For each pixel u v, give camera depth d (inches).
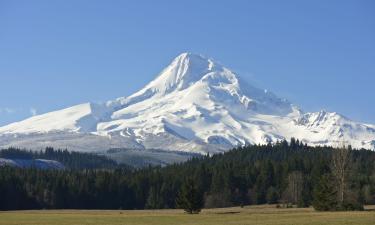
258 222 4813.0
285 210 7652.6
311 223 4485.7
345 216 5378.9
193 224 4788.4
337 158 7313.0
